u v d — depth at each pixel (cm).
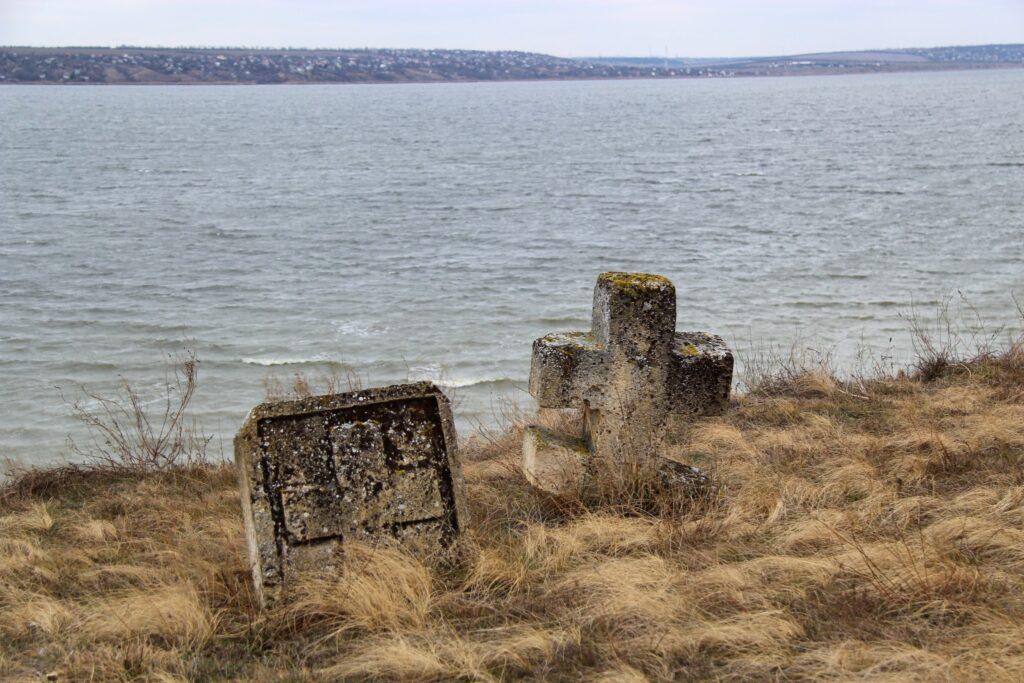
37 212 4653
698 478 683
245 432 541
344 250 3672
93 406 1898
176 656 469
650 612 485
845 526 598
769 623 462
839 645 440
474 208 4862
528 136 10706
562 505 668
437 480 565
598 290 680
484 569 546
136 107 19338
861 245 3400
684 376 666
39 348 2316
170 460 947
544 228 4156
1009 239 3372
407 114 16562
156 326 2516
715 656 448
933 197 4684
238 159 7888
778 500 650
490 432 1069
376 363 2173
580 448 684
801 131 10538
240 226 4288
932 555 526
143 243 3812
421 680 440
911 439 762
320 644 484
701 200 4966
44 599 537
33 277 3112
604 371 658
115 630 495
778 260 3186
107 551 639
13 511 773
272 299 2828
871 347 2002
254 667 462
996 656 419
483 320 2548
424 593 516
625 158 7725
